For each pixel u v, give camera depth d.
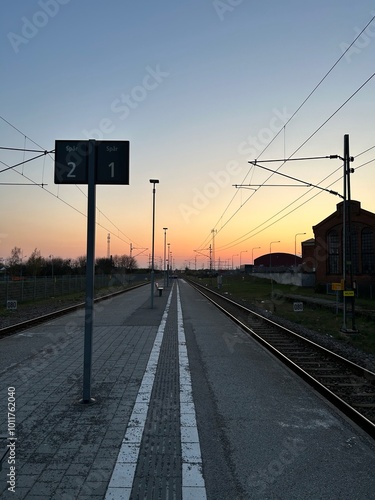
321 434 5.09
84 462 4.20
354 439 4.94
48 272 66.38
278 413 5.88
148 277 99.31
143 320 17.67
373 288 38.75
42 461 4.22
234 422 5.48
